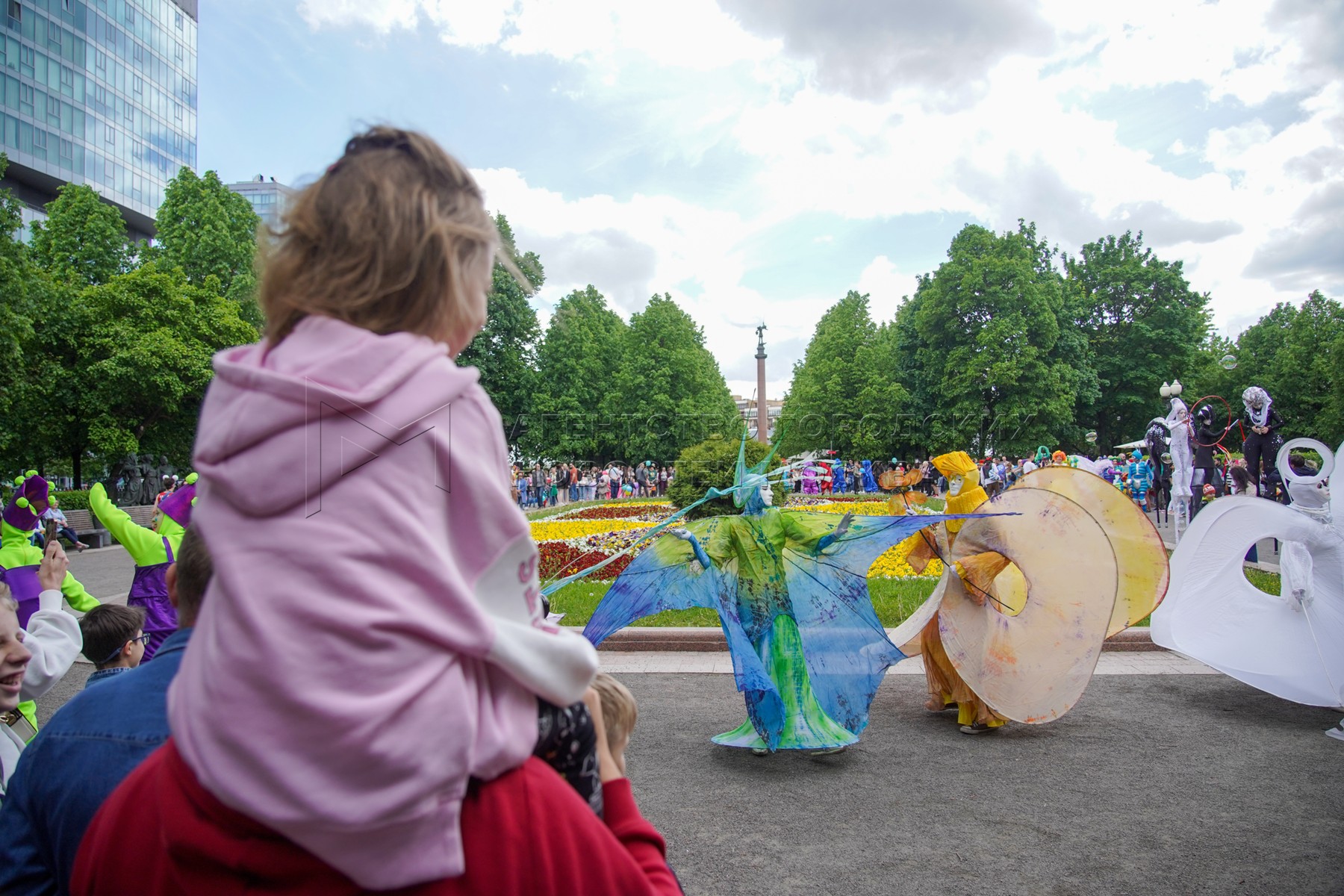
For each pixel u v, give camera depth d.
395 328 0.95
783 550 5.35
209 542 0.84
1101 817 4.23
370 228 0.92
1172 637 6.26
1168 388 18.25
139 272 29.12
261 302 0.99
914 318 49.53
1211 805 4.34
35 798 1.61
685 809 4.48
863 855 3.89
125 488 33.47
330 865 0.83
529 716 0.94
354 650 0.77
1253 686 5.96
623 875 0.97
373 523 0.81
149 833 1.04
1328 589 5.84
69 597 5.80
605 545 15.55
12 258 22.17
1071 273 49.50
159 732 1.63
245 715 0.78
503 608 0.92
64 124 60.88
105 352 28.16
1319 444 6.09
